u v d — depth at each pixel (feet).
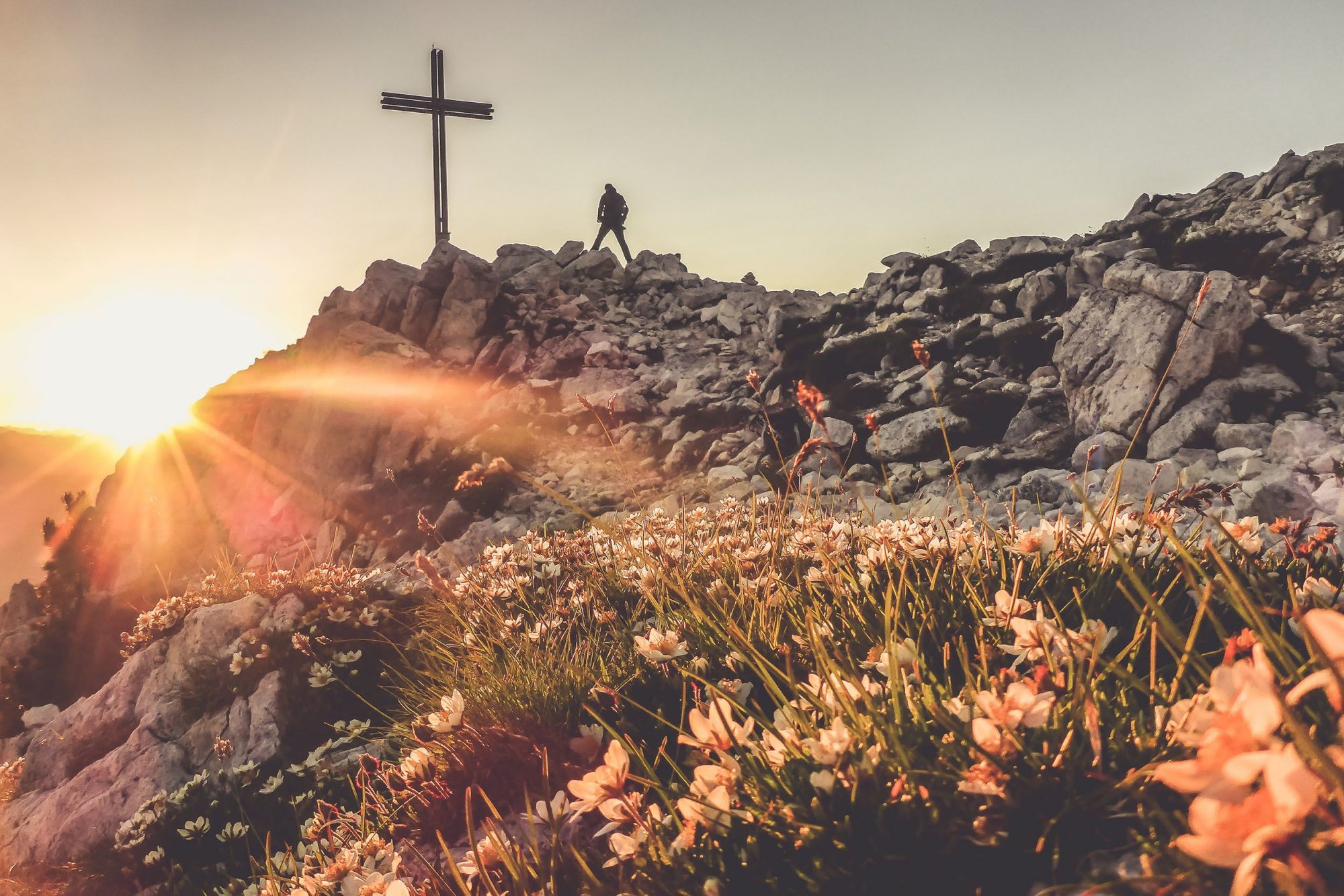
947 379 43.45
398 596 22.72
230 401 73.41
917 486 35.83
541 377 63.41
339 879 8.30
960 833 5.12
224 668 20.63
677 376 60.08
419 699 16.76
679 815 6.17
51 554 47.03
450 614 19.43
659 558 14.87
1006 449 37.11
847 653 7.95
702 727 6.10
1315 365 34.88
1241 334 34.99
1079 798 4.85
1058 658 6.01
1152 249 50.03
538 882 6.79
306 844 13.37
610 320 73.82
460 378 64.80
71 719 22.84
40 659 36.50
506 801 10.34
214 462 66.95
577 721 10.69
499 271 86.38
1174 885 3.92
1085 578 8.84
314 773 16.51
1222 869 3.84
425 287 72.69
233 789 16.97
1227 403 33.01
